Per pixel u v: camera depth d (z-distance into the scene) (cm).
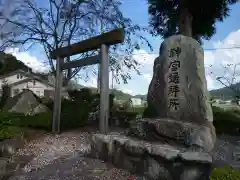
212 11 962
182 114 443
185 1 892
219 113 973
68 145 637
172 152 352
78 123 914
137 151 396
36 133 754
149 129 445
